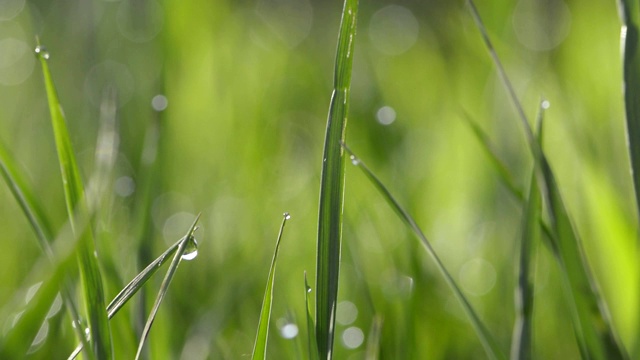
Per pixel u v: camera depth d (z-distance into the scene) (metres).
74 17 1.32
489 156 0.60
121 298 0.50
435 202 0.88
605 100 1.01
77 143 1.01
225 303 0.62
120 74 1.20
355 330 0.60
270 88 1.26
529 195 0.54
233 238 0.71
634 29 0.53
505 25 1.12
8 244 0.69
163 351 0.57
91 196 0.56
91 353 0.49
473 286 0.71
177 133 0.95
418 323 0.60
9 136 1.01
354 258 0.62
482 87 1.13
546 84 1.05
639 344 0.57
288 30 1.99
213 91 1.05
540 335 0.65
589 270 0.54
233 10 1.68
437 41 1.40
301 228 0.76
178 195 0.84
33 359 0.54
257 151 0.93
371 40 1.93
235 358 0.60
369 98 1.15
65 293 0.50
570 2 1.41
